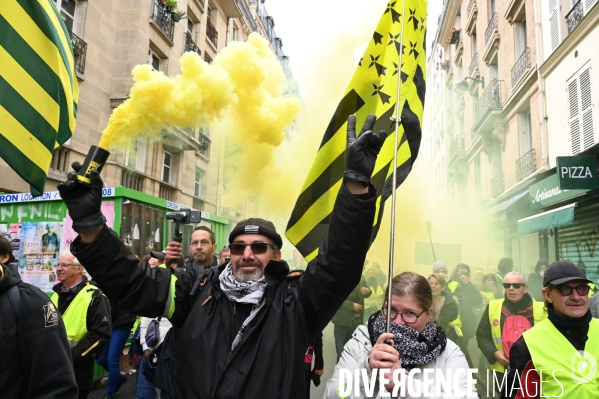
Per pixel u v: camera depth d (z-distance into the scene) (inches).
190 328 77.8
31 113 95.2
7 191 412.5
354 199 71.3
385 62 115.5
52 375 76.6
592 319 94.0
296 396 72.8
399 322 83.8
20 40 95.5
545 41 501.0
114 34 543.8
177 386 76.3
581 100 416.5
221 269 87.3
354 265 72.9
